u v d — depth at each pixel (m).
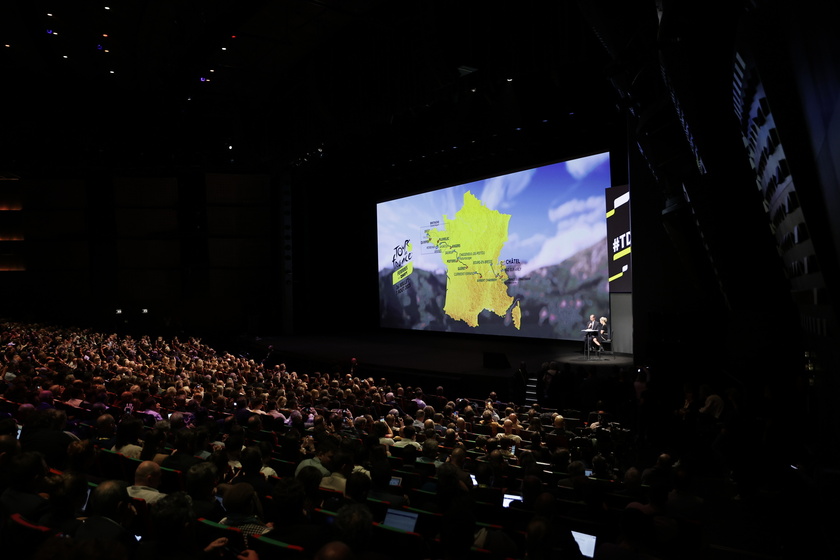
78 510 3.88
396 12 18.89
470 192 25.77
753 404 10.13
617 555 3.42
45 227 33.16
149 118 30.23
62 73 27.42
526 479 5.01
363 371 20.39
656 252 16.06
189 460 5.35
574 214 21.56
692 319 13.09
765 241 8.98
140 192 33.59
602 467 6.73
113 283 33.53
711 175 8.77
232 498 3.91
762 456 8.11
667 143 10.83
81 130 30.62
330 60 22.81
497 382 17.19
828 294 4.87
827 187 4.30
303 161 28.09
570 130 20.72
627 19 9.91
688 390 12.10
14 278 32.91
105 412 8.41
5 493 3.85
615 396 13.70
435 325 27.78
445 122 22.42
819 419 6.20
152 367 15.30
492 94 17.06
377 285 31.55
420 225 28.55
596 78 17.09
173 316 33.69
